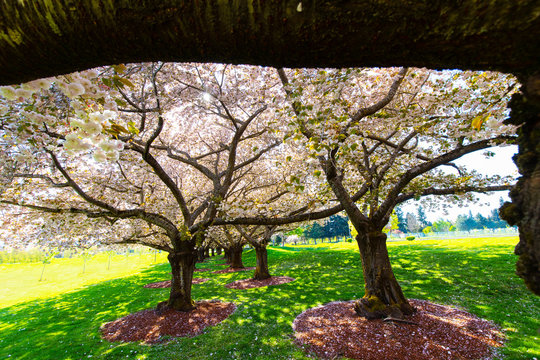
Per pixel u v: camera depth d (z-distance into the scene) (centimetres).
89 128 165
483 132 393
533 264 91
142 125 568
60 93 227
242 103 780
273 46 80
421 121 520
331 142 361
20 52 82
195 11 74
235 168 862
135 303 1092
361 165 720
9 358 653
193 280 1588
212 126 1112
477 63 80
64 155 643
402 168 806
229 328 700
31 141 243
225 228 1620
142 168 780
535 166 92
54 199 748
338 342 543
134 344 641
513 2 62
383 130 682
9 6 74
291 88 425
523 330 551
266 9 72
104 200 823
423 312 659
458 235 5962
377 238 671
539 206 88
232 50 84
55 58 86
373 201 677
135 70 471
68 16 74
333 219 6003
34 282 2586
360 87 629
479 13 65
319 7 70
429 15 67
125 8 73
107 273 2841
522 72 84
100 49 84
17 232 821
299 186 360
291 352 537
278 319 745
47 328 885
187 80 699
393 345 501
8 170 459
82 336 744
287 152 900
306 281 1240
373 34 73
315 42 77
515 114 97
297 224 1492
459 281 971
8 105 244
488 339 514
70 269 3588
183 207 799
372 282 667
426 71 562
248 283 1319
